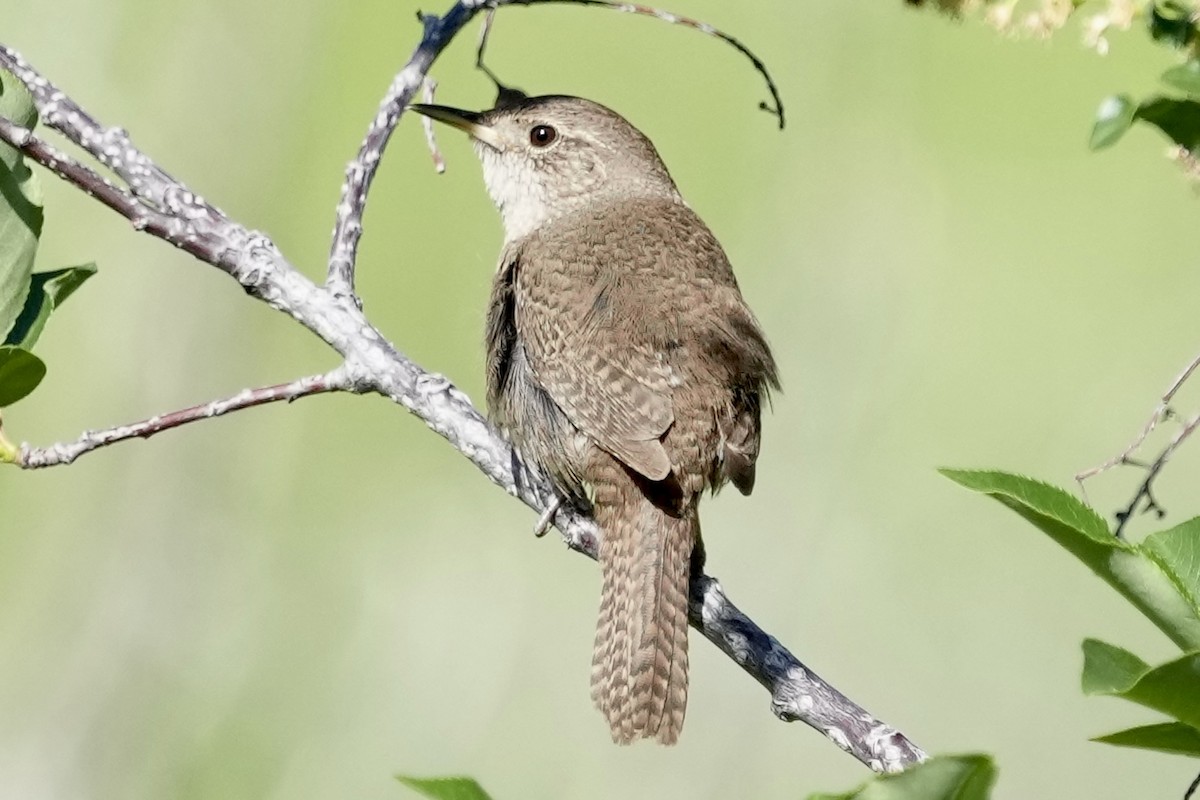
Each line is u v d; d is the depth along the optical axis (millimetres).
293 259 14203
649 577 6816
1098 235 14719
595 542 7328
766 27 14719
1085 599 12484
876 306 13531
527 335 7434
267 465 13172
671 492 6965
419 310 14359
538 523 7336
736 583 12312
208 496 12844
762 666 6469
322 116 14297
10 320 6234
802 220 13938
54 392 12930
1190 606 4781
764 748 11344
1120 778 11984
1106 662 4492
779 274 13695
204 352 13062
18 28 13617
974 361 14148
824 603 12438
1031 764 12125
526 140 8656
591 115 8656
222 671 12445
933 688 12289
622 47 15336
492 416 7586
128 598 12477
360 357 6852
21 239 6250
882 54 14234
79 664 12297
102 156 6809
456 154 14789
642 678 6699
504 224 8852
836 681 12273
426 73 7383
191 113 13609
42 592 12461
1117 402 13805
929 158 14617
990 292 14320
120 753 12141
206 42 13633
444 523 13188
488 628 12719
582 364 7191
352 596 12844
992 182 14852
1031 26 5379
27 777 12023
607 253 7676
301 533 13086
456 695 12438
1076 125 15000
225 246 6840
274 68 13758
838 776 11227
